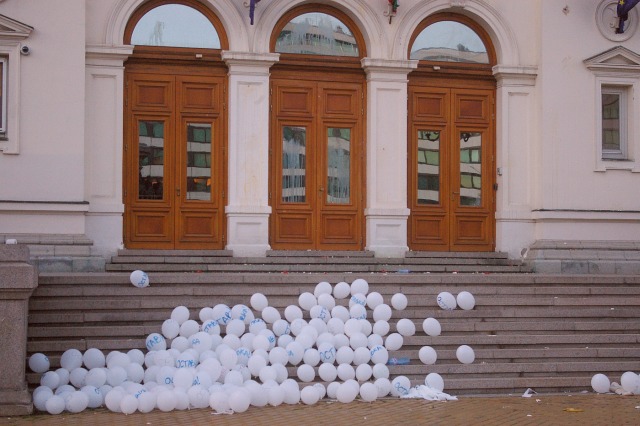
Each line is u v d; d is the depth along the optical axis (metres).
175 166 15.80
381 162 16.33
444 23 16.86
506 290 13.15
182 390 10.19
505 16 16.80
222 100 15.98
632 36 17.03
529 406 10.73
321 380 11.24
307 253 15.91
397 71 16.33
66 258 14.59
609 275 14.21
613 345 12.48
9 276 9.92
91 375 10.45
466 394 11.51
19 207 14.62
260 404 10.29
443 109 16.80
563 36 16.78
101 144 15.33
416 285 13.14
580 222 16.72
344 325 11.75
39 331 11.45
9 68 14.77
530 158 16.88
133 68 15.69
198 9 15.91
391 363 11.68
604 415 10.20
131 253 15.25
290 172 16.25
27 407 9.93
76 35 15.01
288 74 16.25
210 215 15.90
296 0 16.06
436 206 16.72
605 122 17.17
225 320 11.76
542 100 16.66
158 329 11.74
